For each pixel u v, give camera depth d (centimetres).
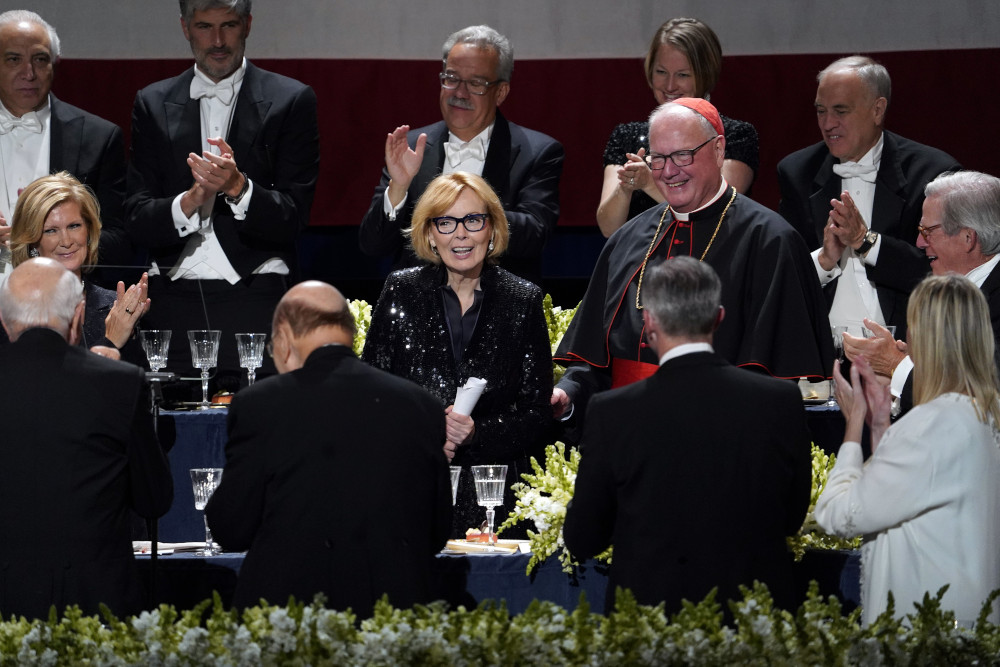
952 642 1134
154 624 1121
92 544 1243
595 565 1425
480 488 1438
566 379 1672
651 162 1577
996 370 1388
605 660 1088
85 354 1285
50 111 2019
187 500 1680
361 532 1182
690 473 1171
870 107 1955
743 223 1588
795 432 1193
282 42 2553
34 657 1100
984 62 2516
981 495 1241
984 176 1558
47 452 1239
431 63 2575
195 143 1998
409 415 1216
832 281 1916
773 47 2562
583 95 2592
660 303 1209
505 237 1616
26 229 1659
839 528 1277
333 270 2609
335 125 2570
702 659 1091
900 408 1524
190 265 1936
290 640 1089
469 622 1116
